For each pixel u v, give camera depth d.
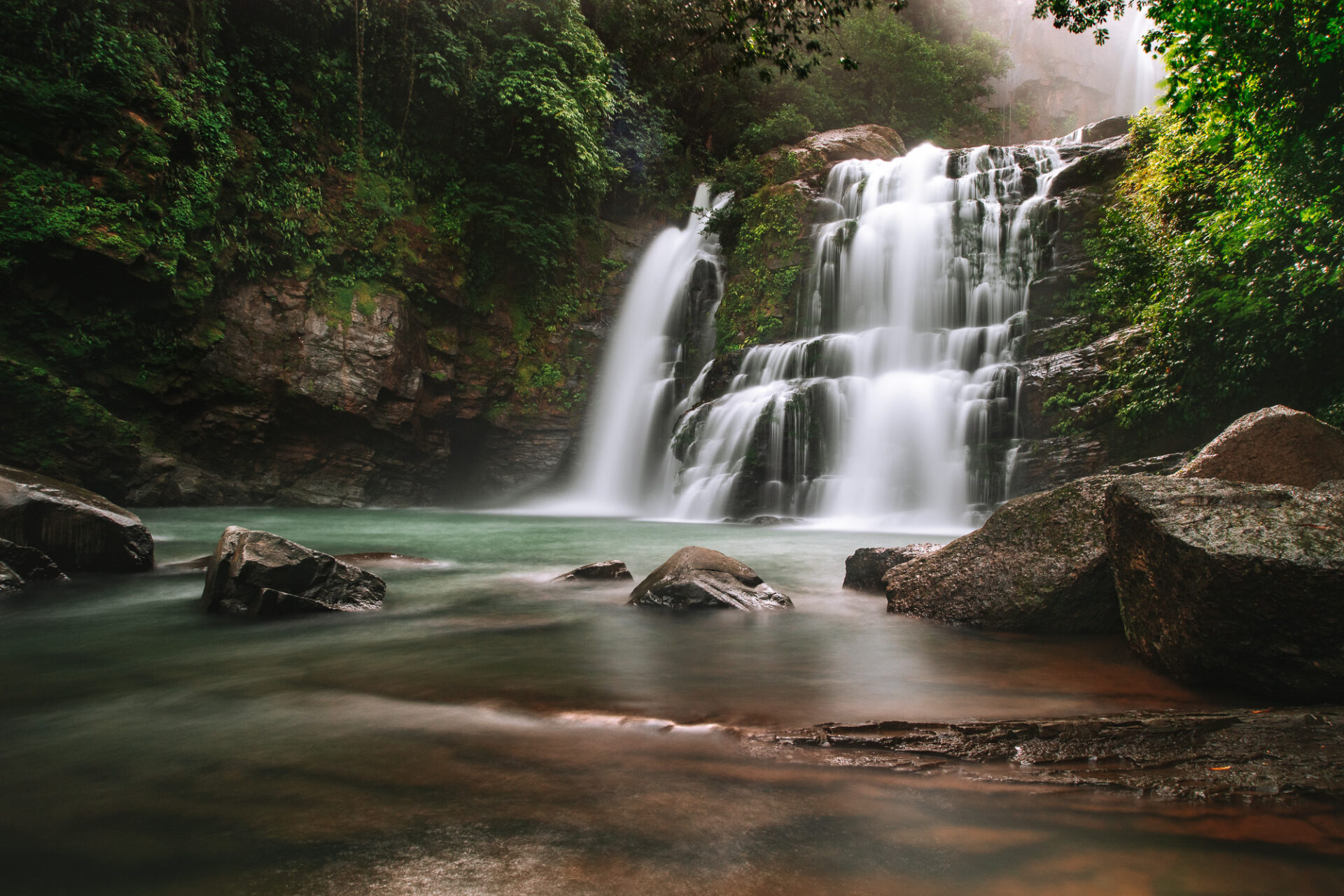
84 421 15.56
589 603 6.84
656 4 26.55
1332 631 3.54
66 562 7.95
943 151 25.14
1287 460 5.57
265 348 18.81
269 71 19.33
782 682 4.02
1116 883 1.92
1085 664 4.45
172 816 2.37
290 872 2.01
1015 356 17.86
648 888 1.91
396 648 4.96
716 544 12.24
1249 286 10.43
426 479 22.73
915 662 4.52
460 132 22.81
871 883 1.93
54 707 3.62
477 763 2.83
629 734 3.17
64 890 1.93
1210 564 3.76
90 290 15.88
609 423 25.20
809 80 34.16
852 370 19.98
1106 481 5.89
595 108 24.22
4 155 14.56
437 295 22.02
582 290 25.78
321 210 19.88
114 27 15.77
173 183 16.47
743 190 27.61
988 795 2.51
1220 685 3.90
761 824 2.29
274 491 19.59
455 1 22.00
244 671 4.33
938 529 15.02
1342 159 9.24
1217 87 10.44
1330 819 2.29
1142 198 15.87
